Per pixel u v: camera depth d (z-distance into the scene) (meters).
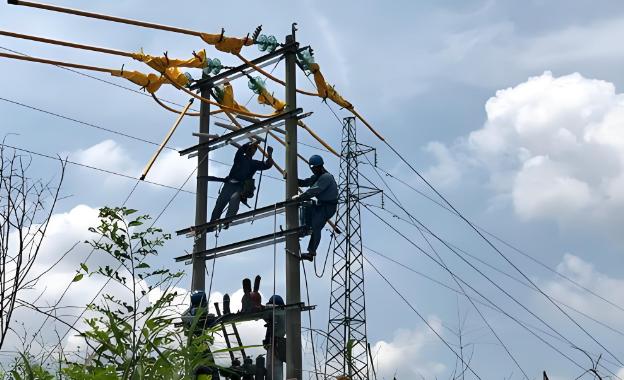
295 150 17.50
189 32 18.47
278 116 17.77
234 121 19.78
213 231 18.50
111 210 5.58
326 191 16.97
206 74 19.41
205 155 18.88
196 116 19.45
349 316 46.91
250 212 17.64
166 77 18.80
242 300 16.23
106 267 5.50
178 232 18.66
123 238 5.55
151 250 5.61
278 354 15.66
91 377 5.10
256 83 18.97
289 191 17.20
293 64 18.23
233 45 18.52
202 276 18.14
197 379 5.59
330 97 20.19
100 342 5.25
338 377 8.35
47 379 5.24
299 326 16.03
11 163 5.68
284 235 16.95
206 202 18.77
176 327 5.76
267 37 18.38
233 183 18.17
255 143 18.22
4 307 5.25
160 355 5.19
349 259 48.59
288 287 16.48
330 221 17.72
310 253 16.77
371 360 8.88
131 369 5.20
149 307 5.39
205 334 5.40
